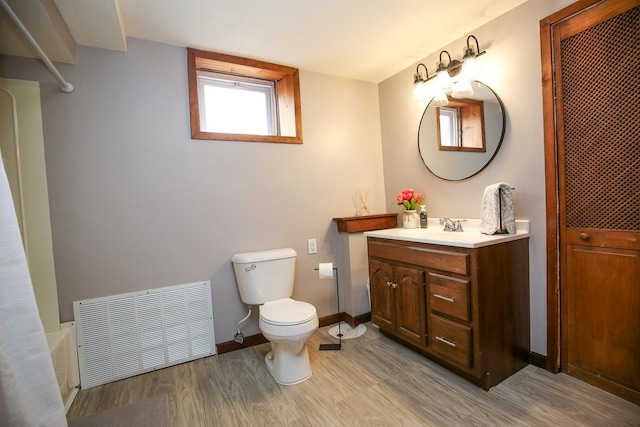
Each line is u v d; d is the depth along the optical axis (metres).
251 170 2.37
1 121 1.64
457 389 1.69
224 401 1.68
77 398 1.74
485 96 2.08
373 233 2.33
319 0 1.71
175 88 2.11
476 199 2.20
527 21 1.83
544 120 1.77
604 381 1.60
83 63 1.86
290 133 2.57
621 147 1.50
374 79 2.90
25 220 1.68
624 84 1.48
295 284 2.56
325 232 2.71
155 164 2.05
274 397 1.70
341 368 1.97
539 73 1.79
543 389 1.65
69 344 1.77
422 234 2.11
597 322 1.62
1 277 0.71
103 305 1.90
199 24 1.88
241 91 2.55
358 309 2.67
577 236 1.68
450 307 1.75
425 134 2.54
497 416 1.46
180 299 2.12
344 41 2.18
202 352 2.18
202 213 2.20
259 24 1.91
